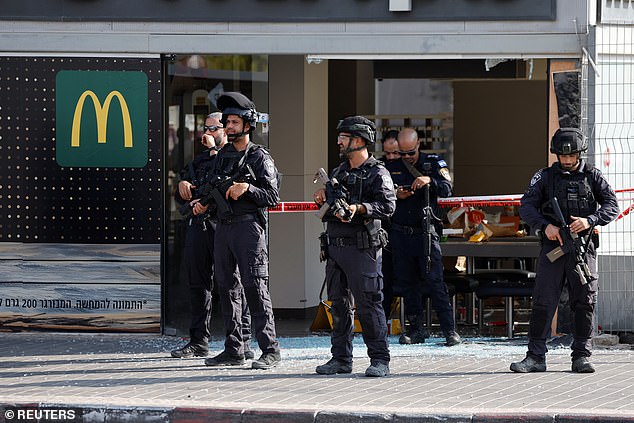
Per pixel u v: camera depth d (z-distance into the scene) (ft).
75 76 48.01
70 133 48.03
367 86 63.16
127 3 47.62
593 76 45.52
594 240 38.88
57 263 48.29
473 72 57.62
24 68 48.08
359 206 37.27
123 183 48.03
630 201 45.70
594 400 33.76
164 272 48.21
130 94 47.93
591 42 45.60
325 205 37.88
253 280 39.83
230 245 39.75
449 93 81.10
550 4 46.32
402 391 35.42
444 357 42.93
